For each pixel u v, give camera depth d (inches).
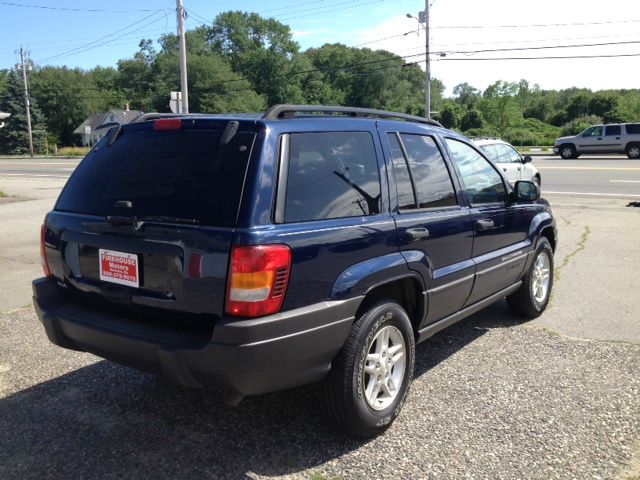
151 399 151.9
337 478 116.0
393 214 137.2
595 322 209.3
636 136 1149.7
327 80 3853.3
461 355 179.5
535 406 145.2
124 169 130.6
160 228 115.3
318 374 119.4
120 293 123.4
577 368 168.2
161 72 3255.4
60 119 3671.3
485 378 162.2
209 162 117.0
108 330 121.1
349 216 125.5
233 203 110.0
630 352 179.8
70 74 3703.3
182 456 124.7
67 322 128.9
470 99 4808.1
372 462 121.6
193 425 138.3
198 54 3371.1
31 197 687.7
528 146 2134.6
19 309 234.7
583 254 325.7
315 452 125.7
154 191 121.2
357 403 124.6
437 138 163.5
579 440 129.0
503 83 2365.9
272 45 3447.3
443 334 198.8
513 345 187.5
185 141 123.3
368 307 129.2
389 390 135.1
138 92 3469.5
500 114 2372.0
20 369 171.8
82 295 134.6
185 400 151.3
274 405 147.8
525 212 199.6
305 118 125.7
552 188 682.2
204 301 110.5
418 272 140.5
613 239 367.6
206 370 109.2
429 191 152.3
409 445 128.2
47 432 135.4
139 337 116.4
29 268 312.0
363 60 3762.3
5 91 2763.3
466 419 139.3
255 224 108.3
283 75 3403.1
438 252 149.5
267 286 107.3
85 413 144.5
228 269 107.3
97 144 144.0
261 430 135.4
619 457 122.3
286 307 111.1
